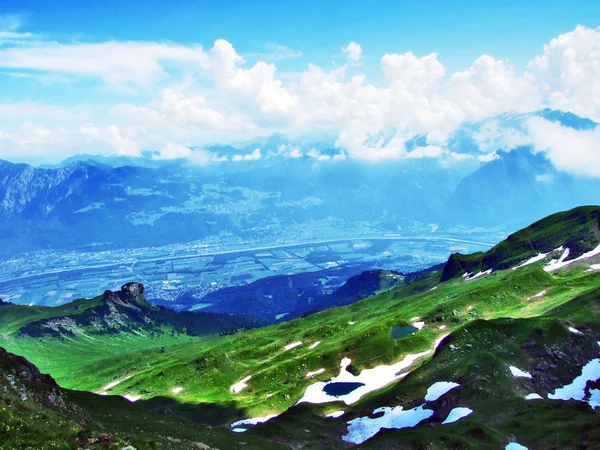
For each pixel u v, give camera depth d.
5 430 53.88
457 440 104.38
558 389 136.88
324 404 151.38
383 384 176.12
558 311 180.00
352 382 184.25
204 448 85.56
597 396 133.38
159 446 67.69
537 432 106.44
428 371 148.75
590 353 150.12
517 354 148.88
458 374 141.12
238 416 169.75
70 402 82.00
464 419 118.50
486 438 105.94
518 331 158.75
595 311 171.50
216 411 176.62
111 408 95.88
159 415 106.56
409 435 110.62
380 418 132.88
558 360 146.62
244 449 96.25
